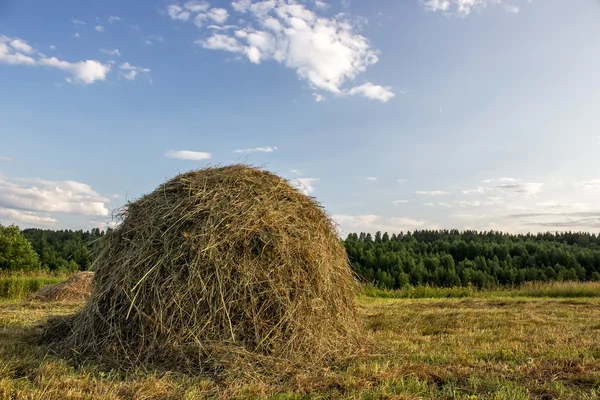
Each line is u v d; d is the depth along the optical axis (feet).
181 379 13.42
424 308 35.81
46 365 13.82
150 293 16.29
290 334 16.10
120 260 17.63
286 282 16.88
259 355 15.02
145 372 14.03
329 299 18.31
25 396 11.11
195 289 15.97
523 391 12.63
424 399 11.97
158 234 17.40
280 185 19.93
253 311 15.97
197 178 19.27
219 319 15.74
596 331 24.04
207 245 16.46
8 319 24.31
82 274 43.55
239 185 18.85
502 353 17.49
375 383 13.42
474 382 13.19
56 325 18.80
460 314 30.96
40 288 45.50
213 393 12.42
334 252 20.79
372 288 60.59
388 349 18.66
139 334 15.79
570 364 15.64
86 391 12.07
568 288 56.85
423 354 17.34
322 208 21.27
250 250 16.88
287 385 13.25
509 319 28.50
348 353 17.03
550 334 22.80
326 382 13.41
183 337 15.35
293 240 17.80
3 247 82.38
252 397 12.12
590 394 12.59
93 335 16.29
